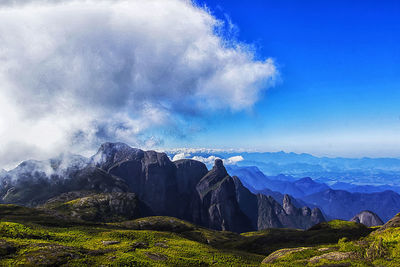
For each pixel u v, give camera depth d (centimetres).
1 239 6925
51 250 6544
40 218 16850
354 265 4816
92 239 9581
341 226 16838
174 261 7581
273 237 16925
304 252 6644
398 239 5306
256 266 6162
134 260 6906
